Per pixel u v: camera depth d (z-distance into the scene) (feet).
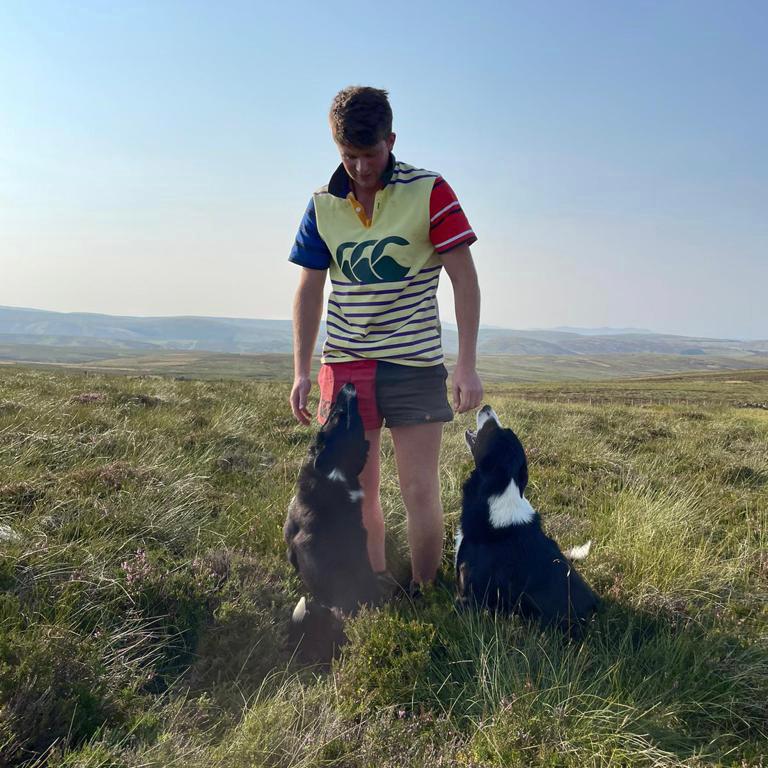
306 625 12.39
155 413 28.73
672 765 9.29
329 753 9.11
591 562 16.52
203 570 13.87
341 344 13.23
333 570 13.34
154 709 9.87
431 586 14.56
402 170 12.28
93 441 21.81
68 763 8.04
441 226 12.25
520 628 12.10
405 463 13.58
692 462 31.12
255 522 17.52
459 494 21.71
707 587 15.69
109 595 12.31
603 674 11.27
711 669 11.59
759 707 10.95
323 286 13.79
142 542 14.82
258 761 8.54
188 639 12.07
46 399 28.09
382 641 11.23
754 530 20.86
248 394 41.81
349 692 10.46
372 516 14.85
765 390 255.70
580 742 9.49
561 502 23.20
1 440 19.95
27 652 9.68
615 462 29.25
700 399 156.66
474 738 9.53
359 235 12.51
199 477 19.74
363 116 11.02
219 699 10.53
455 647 11.54
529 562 13.26
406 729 9.53
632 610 13.79
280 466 23.30
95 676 9.78
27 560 12.48
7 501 15.65
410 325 12.79
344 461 13.69
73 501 16.08
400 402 13.07
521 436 32.94
